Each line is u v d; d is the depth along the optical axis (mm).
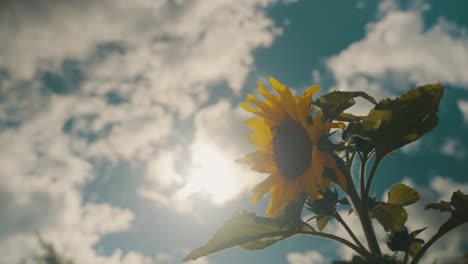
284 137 670
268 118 692
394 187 626
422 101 563
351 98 602
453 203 557
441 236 552
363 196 570
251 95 705
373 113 576
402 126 564
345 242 576
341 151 601
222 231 610
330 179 589
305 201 616
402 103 565
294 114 665
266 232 611
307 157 648
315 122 584
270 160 691
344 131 592
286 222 604
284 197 636
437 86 558
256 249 633
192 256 615
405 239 558
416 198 617
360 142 577
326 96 607
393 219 587
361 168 580
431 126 563
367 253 552
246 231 611
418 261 550
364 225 562
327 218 633
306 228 606
